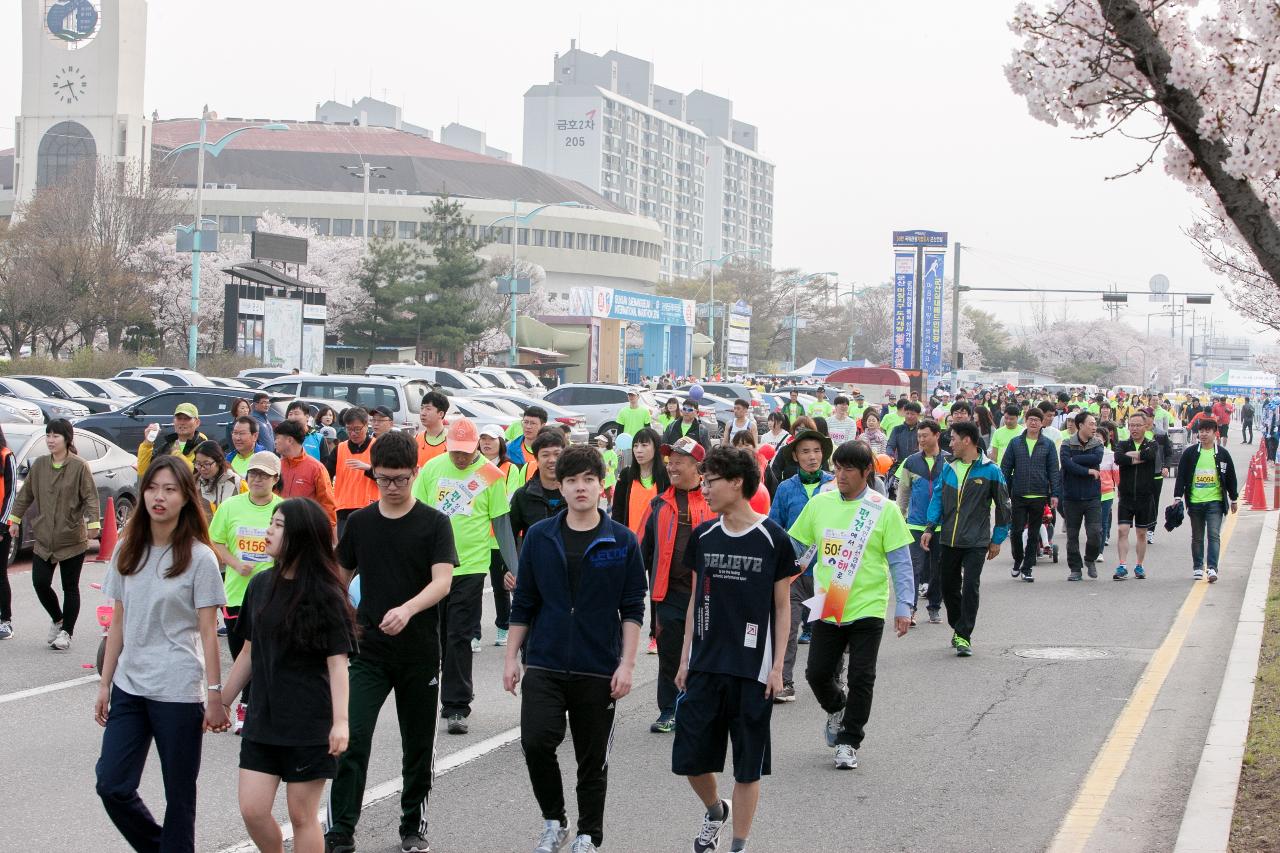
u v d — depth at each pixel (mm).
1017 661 11570
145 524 5688
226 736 8891
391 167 124625
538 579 6355
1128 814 7172
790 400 29734
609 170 196000
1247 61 6035
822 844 6645
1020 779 7875
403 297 69000
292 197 119500
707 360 121125
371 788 7652
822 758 8406
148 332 67688
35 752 8234
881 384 58562
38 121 107750
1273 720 8758
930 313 72750
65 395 36938
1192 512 16703
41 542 11328
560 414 34906
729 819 7039
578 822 6438
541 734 6156
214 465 10352
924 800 7434
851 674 8164
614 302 83812
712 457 6379
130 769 5586
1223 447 16734
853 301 151250
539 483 10070
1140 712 9578
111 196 67125
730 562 6352
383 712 9742
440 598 6457
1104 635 12859
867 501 8234
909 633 13094
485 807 7246
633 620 6336
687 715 6363
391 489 6469
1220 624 13422
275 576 5465
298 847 5422
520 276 86688
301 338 53000
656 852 6520
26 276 54906
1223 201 6047
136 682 5617
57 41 107375
